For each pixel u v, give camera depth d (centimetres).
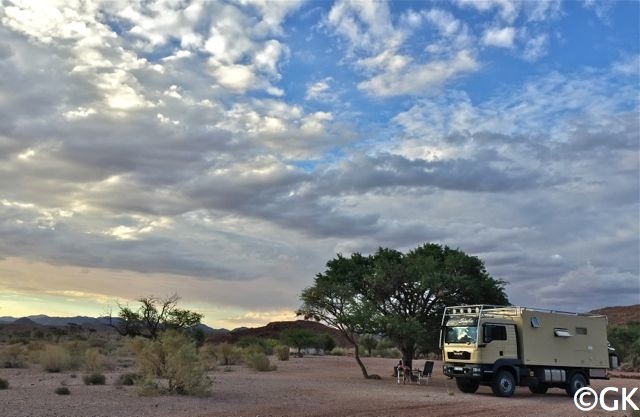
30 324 11481
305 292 3309
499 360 2522
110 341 6056
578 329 2770
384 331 3219
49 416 1456
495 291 3434
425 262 3400
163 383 2220
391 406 1911
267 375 3334
